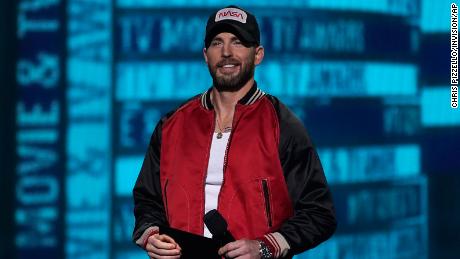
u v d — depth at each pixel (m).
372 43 27.47
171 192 7.95
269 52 26.27
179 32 25.33
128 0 25.05
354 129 27.22
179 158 7.99
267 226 7.70
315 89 26.67
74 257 25.02
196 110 8.15
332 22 26.81
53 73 24.75
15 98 24.64
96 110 24.97
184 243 7.55
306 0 26.44
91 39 24.91
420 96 27.91
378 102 27.53
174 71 25.34
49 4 24.64
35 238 24.84
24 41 24.59
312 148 7.94
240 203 7.72
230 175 7.77
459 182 28.17
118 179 25.16
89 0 24.84
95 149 25.00
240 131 7.86
